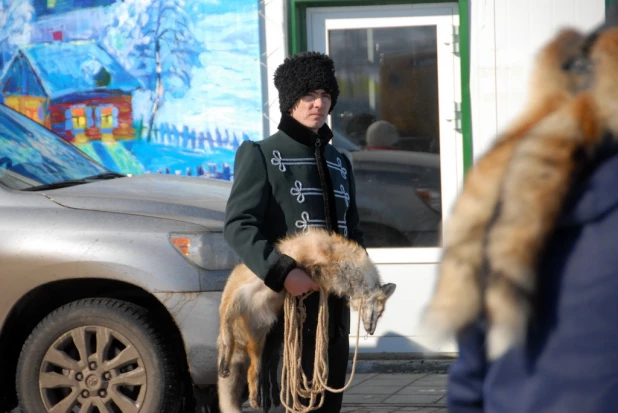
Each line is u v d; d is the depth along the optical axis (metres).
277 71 5.26
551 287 2.41
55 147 8.35
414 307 10.20
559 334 2.38
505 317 2.38
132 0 10.55
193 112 10.55
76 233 6.83
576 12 9.93
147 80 10.60
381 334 10.16
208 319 6.61
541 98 2.63
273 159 5.09
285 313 4.91
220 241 6.77
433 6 10.45
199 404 6.88
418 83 10.55
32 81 10.84
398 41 10.55
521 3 10.03
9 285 6.86
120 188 7.50
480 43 10.16
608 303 2.33
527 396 2.42
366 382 9.45
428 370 9.84
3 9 10.80
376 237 10.66
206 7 10.41
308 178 5.13
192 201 7.18
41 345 6.90
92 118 10.75
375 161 10.68
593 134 2.41
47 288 7.00
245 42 10.40
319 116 5.17
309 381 4.95
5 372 7.24
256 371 5.02
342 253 4.90
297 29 10.46
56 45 10.75
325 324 4.89
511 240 2.41
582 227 2.41
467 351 2.61
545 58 2.65
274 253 4.84
